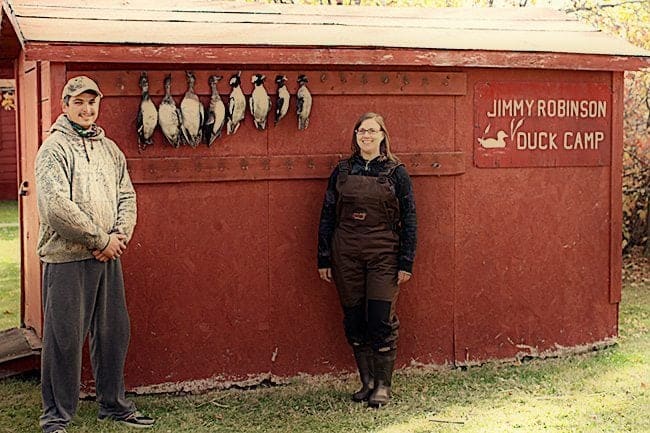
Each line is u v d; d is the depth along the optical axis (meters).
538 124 6.23
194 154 5.51
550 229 6.31
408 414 5.24
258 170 5.63
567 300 6.40
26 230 6.63
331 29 5.93
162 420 5.16
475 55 5.74
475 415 5.21
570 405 5.37
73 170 4.62
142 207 5.47
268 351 5.77
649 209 10.84
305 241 5.77
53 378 4.74
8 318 8.16
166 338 5.57
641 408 5.29
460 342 6.14
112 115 5.34
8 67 7.32
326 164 5.75
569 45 6.14
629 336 6.99
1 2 5.67
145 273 5.50
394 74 5.84
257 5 6.46
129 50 5.07
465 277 6.12
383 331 5.30
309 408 5.37
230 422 5.14
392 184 5.27
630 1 11.25
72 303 4.67
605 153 6.42
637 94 10.68
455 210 6.06
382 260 5.27
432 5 12.16
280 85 5.59
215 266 5.63
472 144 6.07
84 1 6.00
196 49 5.18
